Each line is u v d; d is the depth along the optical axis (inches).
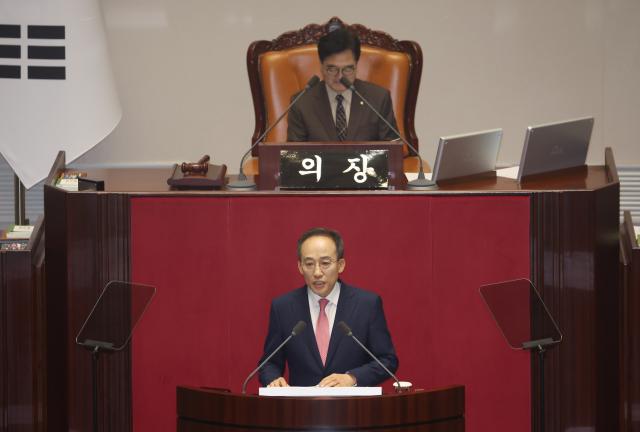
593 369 733.3
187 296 732.7
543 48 1262.3
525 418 734.5
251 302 733.3
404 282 730.8
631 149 1264.8
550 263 727.7
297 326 632.4
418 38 1259.2
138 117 1253.1
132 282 730.8
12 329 832.9
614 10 1255.5
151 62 1250.6
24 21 1087.6
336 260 670.5
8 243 878.4
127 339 706.2
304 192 726.5
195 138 1261.1
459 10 1256.2
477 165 803.4
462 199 726.5
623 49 1258.6
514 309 711.7
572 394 733.3
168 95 1253.7
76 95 1097.4
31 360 836.0
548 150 800.3
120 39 1246.9
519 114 1267.2
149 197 727.7
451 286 730.8
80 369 736.3
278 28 1256.8
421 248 729.0
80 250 730.8
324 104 970.7
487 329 732.7
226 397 567.8
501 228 728.3
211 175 768.9
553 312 729.6
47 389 752.3
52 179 792.3
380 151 740.0
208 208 729.0
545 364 730.8
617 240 750.5
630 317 849.5
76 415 738.8
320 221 729.0
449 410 578.2
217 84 1257.4
